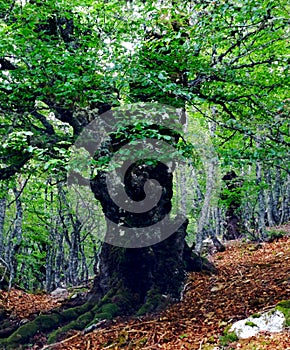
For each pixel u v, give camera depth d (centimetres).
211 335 667
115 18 760
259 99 777
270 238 1612
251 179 1661
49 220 2017
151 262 904
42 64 660
